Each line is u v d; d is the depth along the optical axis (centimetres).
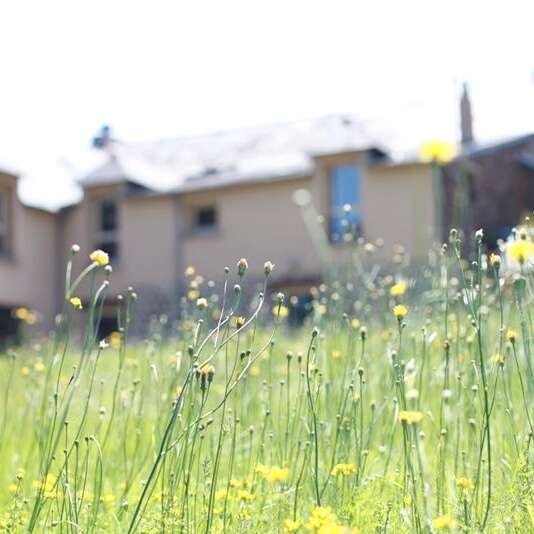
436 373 394
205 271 2123
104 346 270
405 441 242
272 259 2052
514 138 2145
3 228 2091
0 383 593
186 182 2197
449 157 376
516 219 2203
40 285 2156
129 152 2561
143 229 2191
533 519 235
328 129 2261
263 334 646
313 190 2020
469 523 235
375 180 1942
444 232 1873
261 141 2369
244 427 367
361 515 252
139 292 2134
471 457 296
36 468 376
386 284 479
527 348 286
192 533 255
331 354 387
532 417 288
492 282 395
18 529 266
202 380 244
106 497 296
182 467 261
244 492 260
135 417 392
